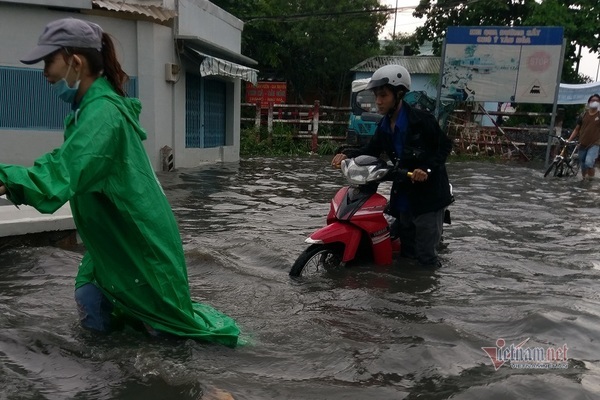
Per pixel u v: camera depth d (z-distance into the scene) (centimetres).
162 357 284
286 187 1029
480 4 2402
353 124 1916
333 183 1108
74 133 242
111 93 263
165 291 283
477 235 651
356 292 427
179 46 1256
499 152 1906
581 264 527
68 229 548
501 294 432
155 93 1190
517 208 847
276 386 266
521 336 344
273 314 375
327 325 354
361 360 300
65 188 226
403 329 349
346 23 2573
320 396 259
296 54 2675
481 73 1684
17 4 1059
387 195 952
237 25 1678
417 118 482
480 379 280
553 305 400
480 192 1022
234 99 1603
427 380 279
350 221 490
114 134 252
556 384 271
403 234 532
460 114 1944
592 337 341
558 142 1808
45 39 256
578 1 2328
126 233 272
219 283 441
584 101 2245
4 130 1085
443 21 2564
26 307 366
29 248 514
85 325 307
